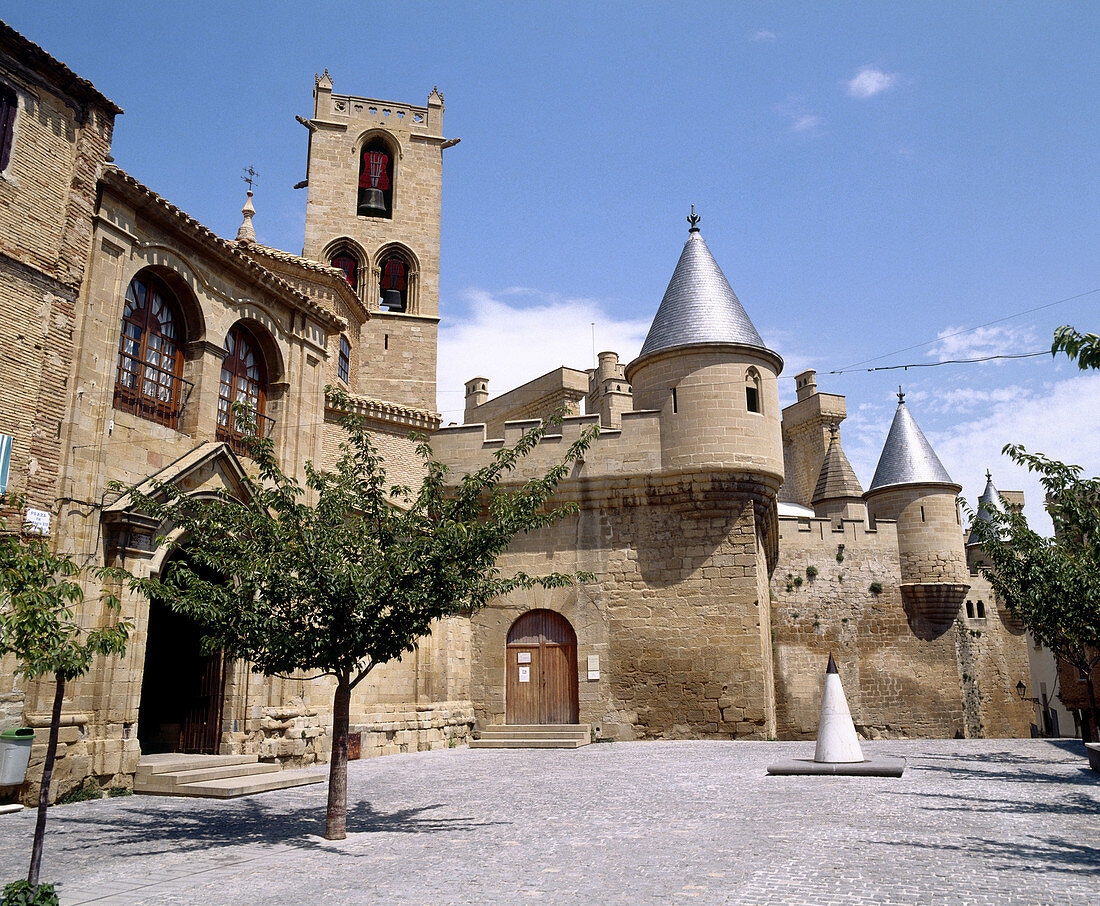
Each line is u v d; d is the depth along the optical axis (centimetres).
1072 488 1641
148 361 1673
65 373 1452
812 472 5481
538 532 2581
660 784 1481
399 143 3922
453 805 1335
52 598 822
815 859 873
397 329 3725
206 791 1439
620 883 805
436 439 2673
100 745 1427
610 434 2572
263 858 970
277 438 1961
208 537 1226
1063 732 4503
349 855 981
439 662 2403
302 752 1856
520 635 2556
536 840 1031
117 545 1490
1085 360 870
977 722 3866
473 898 774
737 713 2364
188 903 778
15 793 1293
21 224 1400
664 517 2522
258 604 1143
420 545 1150
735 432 2488
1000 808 1182
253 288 1919
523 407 4578
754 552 2441
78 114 1525
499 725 2481
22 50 1418
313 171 3797
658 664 2441
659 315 2738
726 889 768
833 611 3738
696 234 2869
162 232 1675
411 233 3853
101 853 999
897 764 1577
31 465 1374
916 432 4106
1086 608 1953
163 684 1838
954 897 727
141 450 1589
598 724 2433
